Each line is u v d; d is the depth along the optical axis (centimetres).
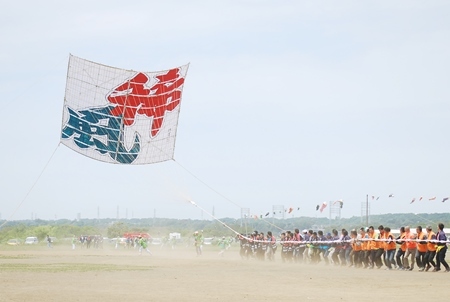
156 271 4591
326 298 2941
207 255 8556
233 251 10794
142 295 3006
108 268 4891
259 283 3647
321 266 5450
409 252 4884
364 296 3023
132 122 6391
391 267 4994
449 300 2889
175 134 6512
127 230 17362
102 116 6331
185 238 15825
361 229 5306
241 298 2925
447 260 6688
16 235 17162
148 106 6381
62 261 6016
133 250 11106
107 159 6378
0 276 4016
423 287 3441
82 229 17325
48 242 11844
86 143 6338
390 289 3341
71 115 6284
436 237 4666
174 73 6391
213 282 3691
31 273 4284
